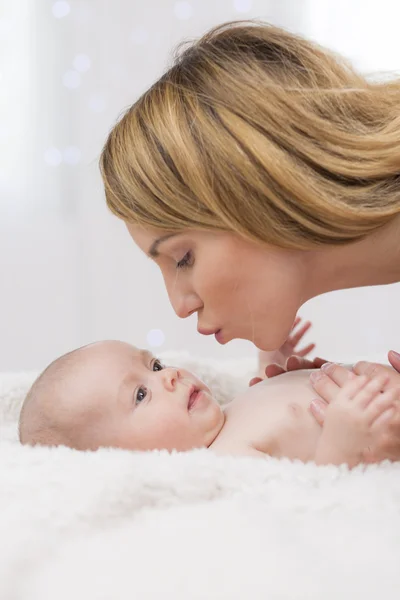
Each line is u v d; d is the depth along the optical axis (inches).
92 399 48.0
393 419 39.8
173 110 39.9
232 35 43.4
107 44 112.2
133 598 26.5
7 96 111.1
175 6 112.3
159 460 35.6
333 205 38.2
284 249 40.0
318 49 42.7
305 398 47.3
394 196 39.2
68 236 114.9
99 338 116.8
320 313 116.2
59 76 112.3
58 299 115.2
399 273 43.6
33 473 34.3
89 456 36.3
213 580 26.8
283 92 39.3
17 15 110.3
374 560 27.9
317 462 41.0
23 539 29.5
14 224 113.1
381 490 33.1
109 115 113.0
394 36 107.0
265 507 31.8
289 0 110.8
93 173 113.6
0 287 113.8
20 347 115.0
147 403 48.1
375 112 40.8
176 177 39.0
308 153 38.5
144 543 29.1
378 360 62.6
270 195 38.0
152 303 117.2
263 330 42.3
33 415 49.2
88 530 30.5
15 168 112.4
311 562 27.7
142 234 41.6
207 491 33.3
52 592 27.6
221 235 39.6
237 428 47.4
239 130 38.2
